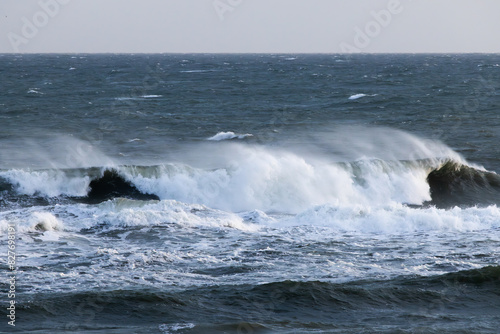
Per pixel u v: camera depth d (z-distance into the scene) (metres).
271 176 82.88
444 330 36.69
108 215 62.72
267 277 46.53
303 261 51.03
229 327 36.75
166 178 84.56
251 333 36.03
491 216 65.38
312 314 39.22
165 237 58.28
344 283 44.75
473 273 46.12
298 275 47.06
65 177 83.69
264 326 37.03
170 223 62.69
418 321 38.31
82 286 43.75
